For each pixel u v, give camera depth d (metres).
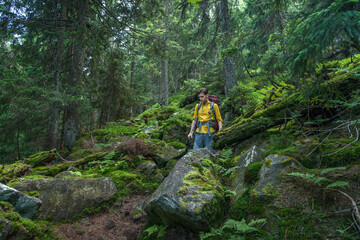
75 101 7.43
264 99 4.68
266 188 2.32
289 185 2.24
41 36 9.12
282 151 2.92
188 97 12.52
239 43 5.91
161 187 2.69
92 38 8.38
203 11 9.64
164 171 4.11
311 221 1.84
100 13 9.03
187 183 2.47
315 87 2.92
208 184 2.53
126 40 9.50
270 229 1.94
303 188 2.14
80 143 7.34
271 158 2.66
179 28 11.65
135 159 4.39
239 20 9.45
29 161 4.45
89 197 3.05
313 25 2.06
